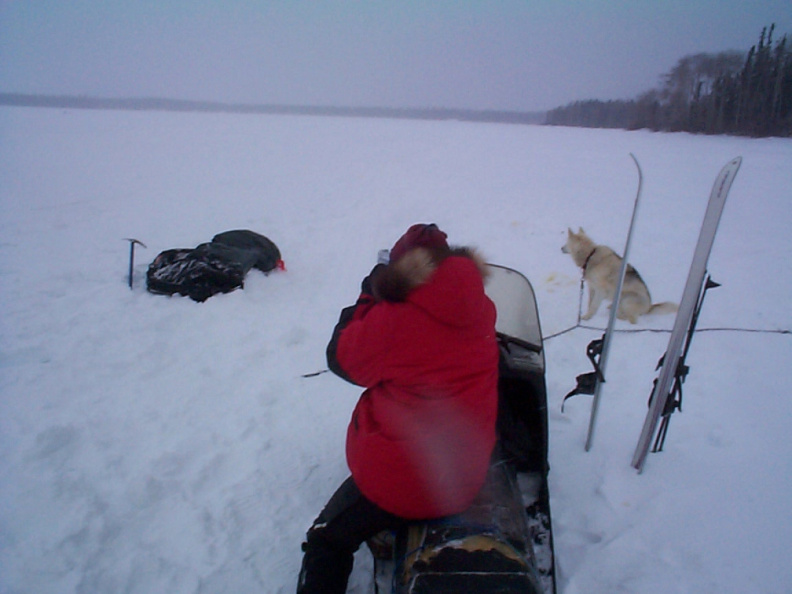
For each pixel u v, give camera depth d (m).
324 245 7.42
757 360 4.01
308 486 2.65
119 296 4.97
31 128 29.11
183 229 8.11
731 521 2.42
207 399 3.38
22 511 2.39
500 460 2.05
